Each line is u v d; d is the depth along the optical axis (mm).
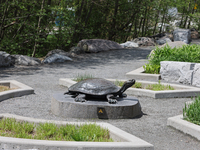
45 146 3285
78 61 15508
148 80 9969
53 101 5590
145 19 27922
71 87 5551
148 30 28938
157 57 11703
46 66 13711
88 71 12047
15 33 16438
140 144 3398
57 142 3357
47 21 17719
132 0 23766
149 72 10906
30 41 16906
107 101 5453
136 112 5516
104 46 19953
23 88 7480
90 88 5281
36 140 3406
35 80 9758
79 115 5176
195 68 9164
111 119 5172
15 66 13453
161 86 8328
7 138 3443
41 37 16891
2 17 16156
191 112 4797
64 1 18016
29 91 7410
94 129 4055
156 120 5297
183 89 7965
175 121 4738
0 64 12867
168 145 3979
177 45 14789
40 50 19078
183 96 7578
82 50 18688
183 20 32281
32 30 16609
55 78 10250
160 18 28953
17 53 16828
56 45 19094
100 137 3912
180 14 30000
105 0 22656
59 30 16969
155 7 24953
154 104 6699
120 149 3311
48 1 18266
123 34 24156
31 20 17906
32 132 4180
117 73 11531
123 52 19047
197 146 3979
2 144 3354
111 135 4008
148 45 23297
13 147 3330
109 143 3379
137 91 7664
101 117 5160
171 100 7164
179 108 6336
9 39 16312
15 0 14867
